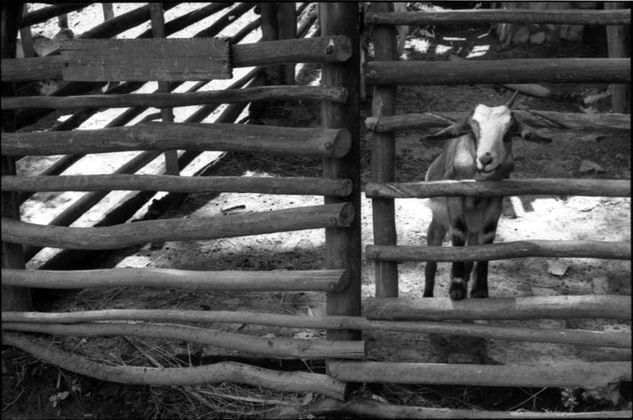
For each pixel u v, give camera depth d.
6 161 6.47
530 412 6.05
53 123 8.48
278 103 8.79
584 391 6.16
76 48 6.11
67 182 6.33
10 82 6.44
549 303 6.00
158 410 6.33
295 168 8.02
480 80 5.93
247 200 7.71
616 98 8.12
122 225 6.32
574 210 7.49
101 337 6.59
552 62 5.88
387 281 6.14
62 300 6.86
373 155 6.08
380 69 5.94
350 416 6.18
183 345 6.52
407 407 6.13
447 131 5.82
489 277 6.90
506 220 7.40
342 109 5.99
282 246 7.25
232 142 6.08
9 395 6.47
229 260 7.13
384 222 6.11
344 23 5.91
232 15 8.50
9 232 6.45
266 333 6.55
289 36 8.57
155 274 6.28
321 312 6.68
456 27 10.09
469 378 6.08
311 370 6.36
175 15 9.79
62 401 6.43
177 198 7.68
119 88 7.73
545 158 7.95
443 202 6.26
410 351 6.39
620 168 7.79
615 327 6.51
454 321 6.26
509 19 5.98
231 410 6.28
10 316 6.47
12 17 6.37
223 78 5.98
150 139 6.16
